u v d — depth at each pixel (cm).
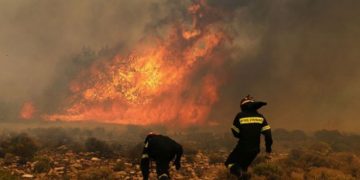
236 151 698
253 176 826
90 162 1065
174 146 671
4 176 727
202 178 899
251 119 694
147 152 678
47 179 830
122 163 996
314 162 1052
